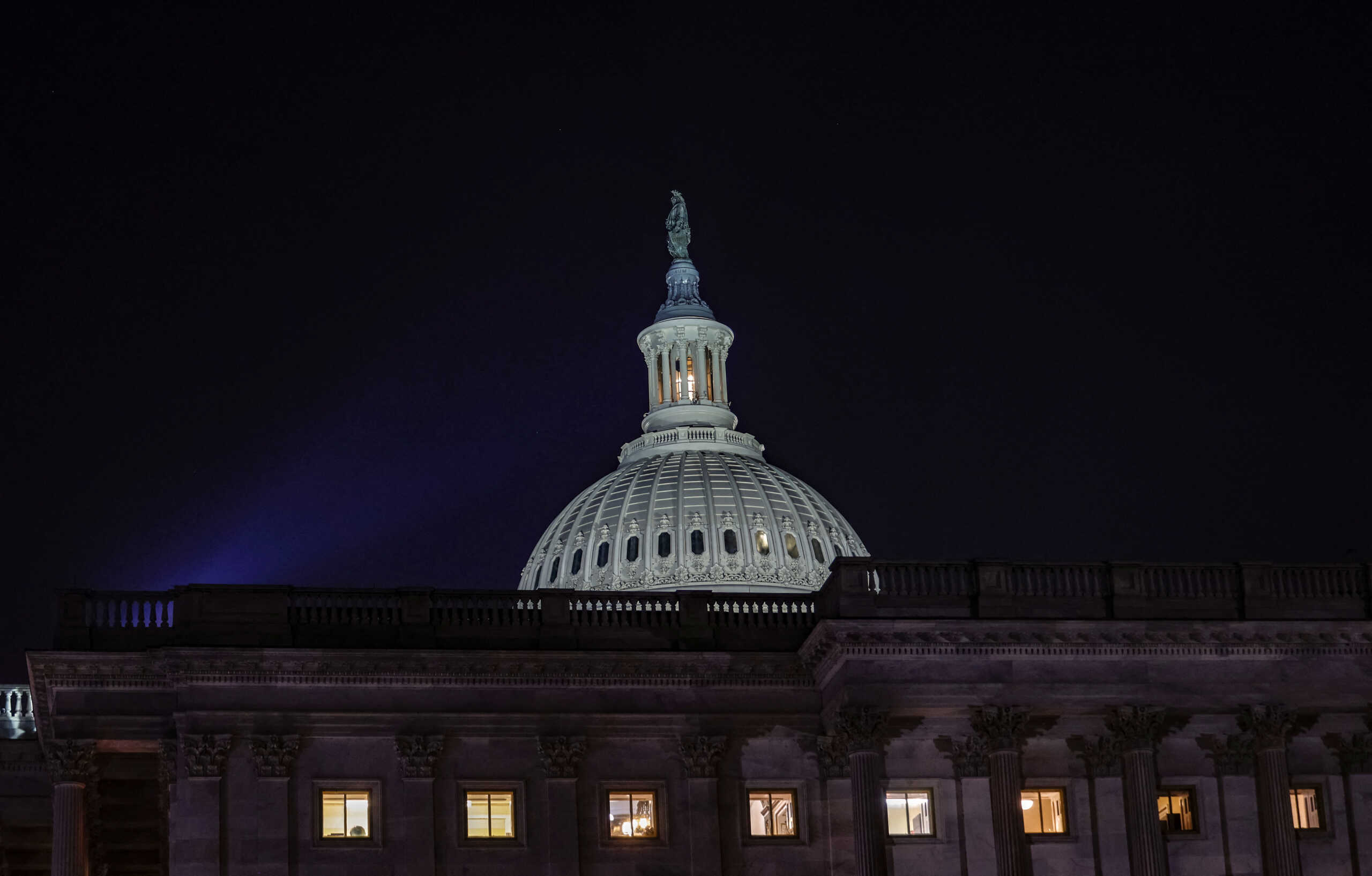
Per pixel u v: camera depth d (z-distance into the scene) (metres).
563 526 193.75
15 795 108.69
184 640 96.19
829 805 98.81
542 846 96.75
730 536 184.38
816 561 186.25
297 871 94.50
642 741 99.06
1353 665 101.12
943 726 98.81
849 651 96.62
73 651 94.88
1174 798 100.44
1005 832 96.12
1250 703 99.75
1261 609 101.00
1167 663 99.31
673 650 99.69
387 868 95.25
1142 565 100.69
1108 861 98.38
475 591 99.75
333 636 97.62
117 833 105.94
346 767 96.12
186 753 94.44
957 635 97.12
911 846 97.25
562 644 99.50
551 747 97.44
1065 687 98.12
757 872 98.00
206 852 93.50
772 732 99.81
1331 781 101.62
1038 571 100.19
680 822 98.19
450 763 97.19
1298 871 98.44
